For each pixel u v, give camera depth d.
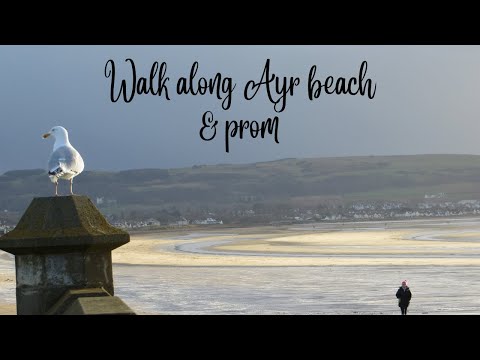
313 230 192.88
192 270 63.56
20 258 5.02
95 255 5.05
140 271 63.84
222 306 36.44
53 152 5.22
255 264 69.62
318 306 35.88
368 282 48.25
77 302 4.49
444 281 47.81
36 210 5.10
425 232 153.75
